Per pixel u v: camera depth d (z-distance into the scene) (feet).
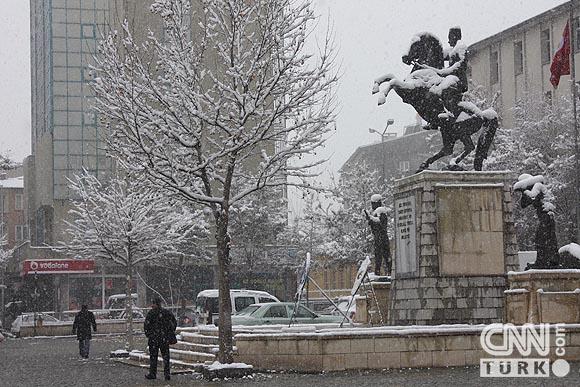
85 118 225.56
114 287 218.59
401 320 75.82
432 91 75.72
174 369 74.33
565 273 68.59
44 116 239.50
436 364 65.10
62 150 224.74
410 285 74.79
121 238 102.53
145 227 102.99
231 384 58.90
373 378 58.85
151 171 67.67
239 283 201.46
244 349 67.41
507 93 220.43
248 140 68.69
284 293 203.41
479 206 74.43
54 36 225.97
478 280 73.46
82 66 225.15
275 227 186.50
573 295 68.13
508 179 75.36
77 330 96.12
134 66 79.97
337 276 224.53
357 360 64.75
